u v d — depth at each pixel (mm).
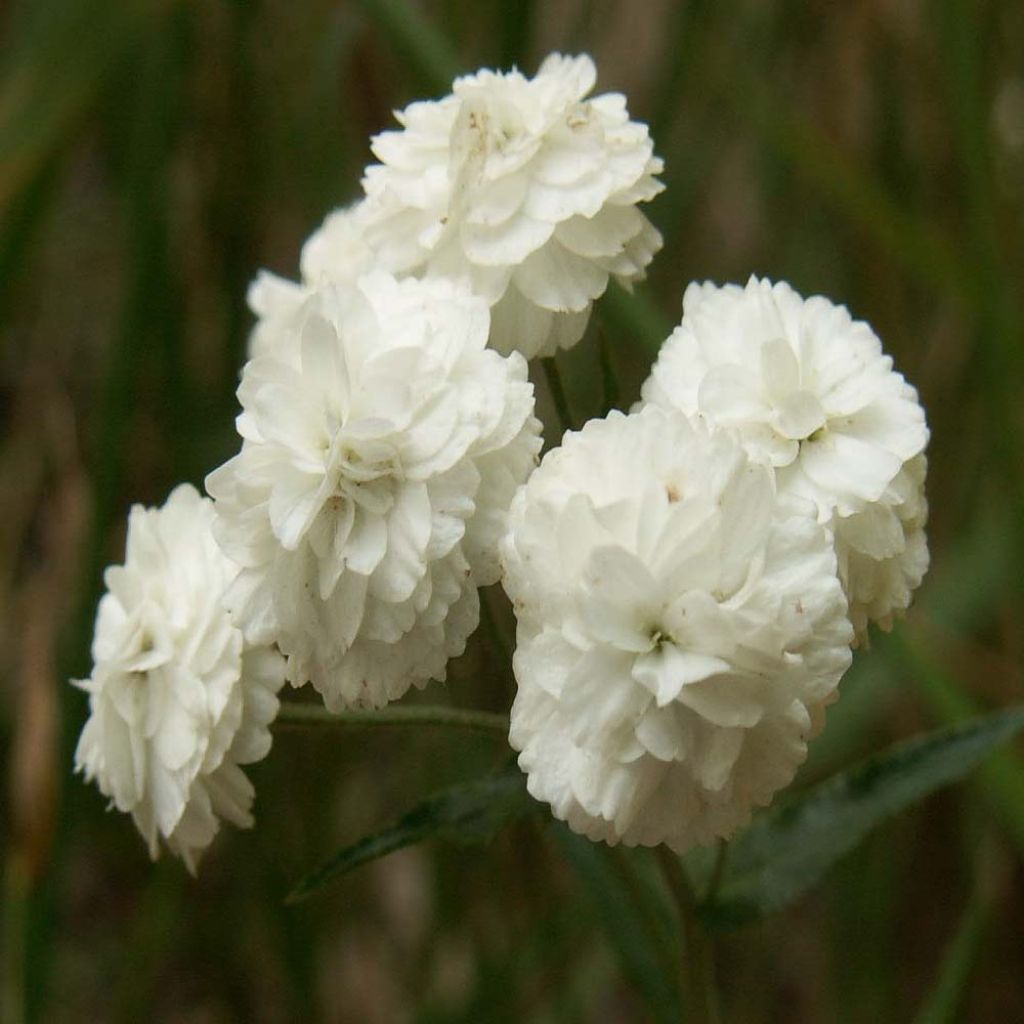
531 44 203
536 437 159
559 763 153
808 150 208
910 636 190
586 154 164
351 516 156
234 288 213
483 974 202
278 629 158
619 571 150
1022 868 214
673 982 171
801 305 163
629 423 153
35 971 190
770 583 152
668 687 150
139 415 210
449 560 156
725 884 169
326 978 210
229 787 163
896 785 169
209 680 162
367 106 214
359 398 156
